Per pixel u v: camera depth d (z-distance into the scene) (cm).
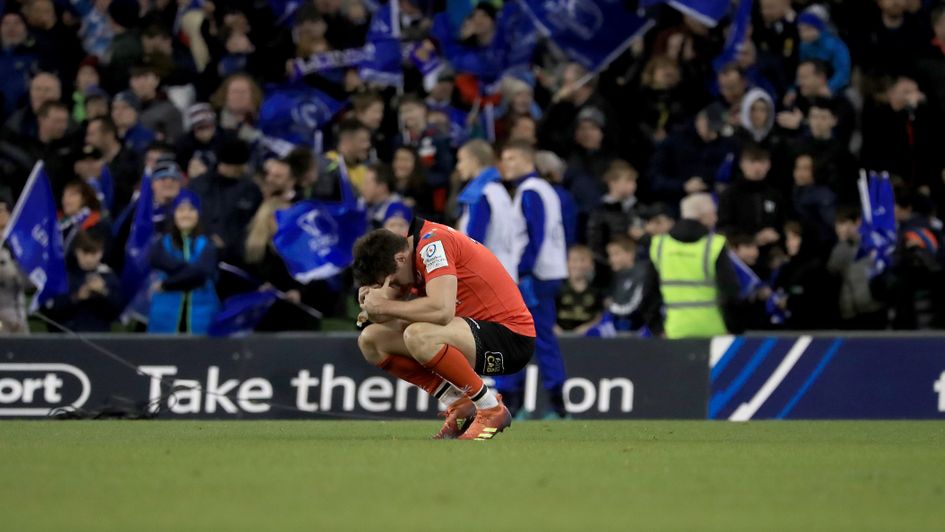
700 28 5694
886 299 4962
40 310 4734
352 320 4859
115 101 5447
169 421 4241
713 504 1855
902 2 5581
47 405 4531
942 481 2198
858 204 5109
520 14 5809
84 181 4866
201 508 1767
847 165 5256
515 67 5766
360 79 5588
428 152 5272
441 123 5334
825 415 4528
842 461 2559
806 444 3058
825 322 5000
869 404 4534
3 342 4550
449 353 2888
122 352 4562
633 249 4903
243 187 4919
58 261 4609
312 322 4731
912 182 5381
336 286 4744
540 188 4334
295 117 5388
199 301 4641
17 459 2478
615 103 5681
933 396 4541
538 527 1598
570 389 4553
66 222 4847
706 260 4497
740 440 3206
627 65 5812
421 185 5078
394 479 2120
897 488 2081
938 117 5434
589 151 5347
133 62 5700
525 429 3681
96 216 4856
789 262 4997
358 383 4538
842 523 1673
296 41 5706
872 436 3431
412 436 3222
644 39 5912
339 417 4528
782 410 4531
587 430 3644
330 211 4659
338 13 5697
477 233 4303
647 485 2080
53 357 4550
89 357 4553
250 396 4547
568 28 5484
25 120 5491
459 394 3075
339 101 5544
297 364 4556
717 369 4525
